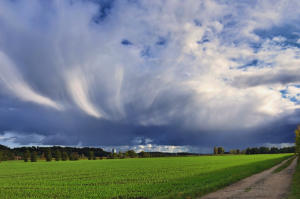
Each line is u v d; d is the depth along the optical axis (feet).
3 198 74.79
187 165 211.82
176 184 84.69
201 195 55.67
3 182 118.52
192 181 88.94
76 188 90.79
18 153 655.76
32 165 300.40
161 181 100.01
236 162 240.32
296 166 140.15
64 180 121.39
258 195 52.49
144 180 107.96
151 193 71.56
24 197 75.77
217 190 62.28
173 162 282.56
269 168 142.61
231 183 75.20
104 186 93.40
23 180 126.82
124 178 120.57
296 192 53.11
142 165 238.27
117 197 69.72
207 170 143.95
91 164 296.10
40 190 89.25
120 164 274.77
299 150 249.75
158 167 198.18
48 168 231.09
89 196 73.56
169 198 55.16
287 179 80.69
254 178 88.22
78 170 193.36
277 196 50.31
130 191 77.92
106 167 224.33
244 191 58.75
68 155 570.05
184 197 53.98
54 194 79.61
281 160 248.11
